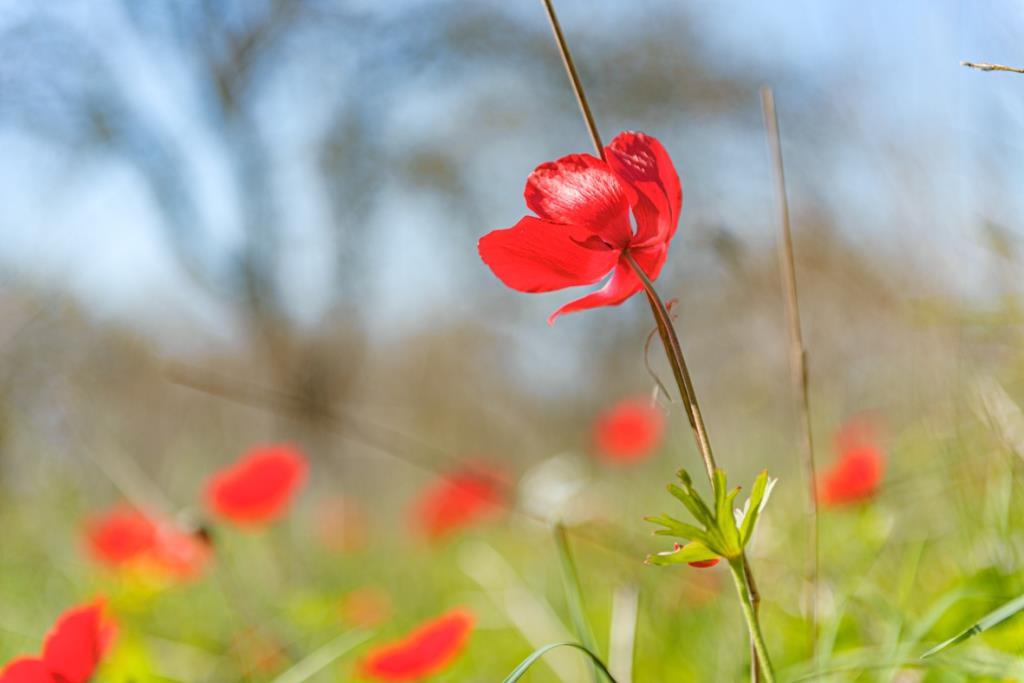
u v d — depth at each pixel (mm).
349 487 2844
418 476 3172
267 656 1340
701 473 1758
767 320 1686
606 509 1454
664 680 1285
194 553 1391
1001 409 1177
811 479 1117
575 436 3451
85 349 2961
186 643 1448
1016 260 1207
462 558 1782
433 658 1155
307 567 1891
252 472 1389
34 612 1573
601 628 1409
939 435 1249
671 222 1029
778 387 1736
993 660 1083
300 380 4059
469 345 4953
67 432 2199
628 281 1036
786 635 1212
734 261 1201
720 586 1306
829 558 1284
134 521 1409
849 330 1460
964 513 1230
